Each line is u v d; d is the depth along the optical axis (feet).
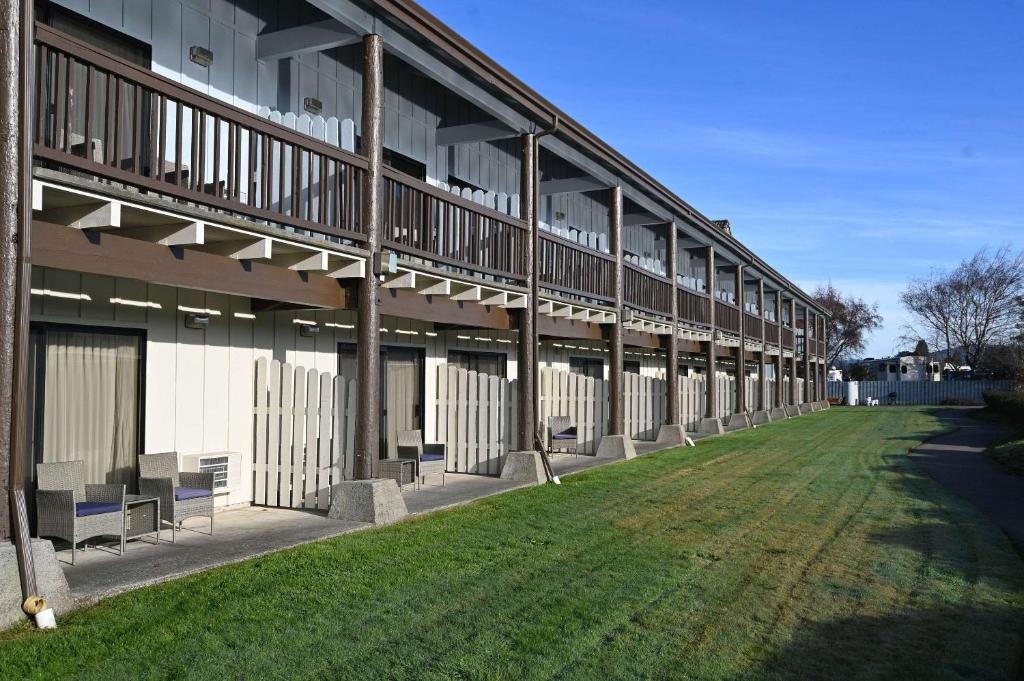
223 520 27.55
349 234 26.37
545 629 17.26
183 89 20.66
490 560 22.80
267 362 31.37
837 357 232.32
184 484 25.58
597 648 16.29
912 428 80.94
